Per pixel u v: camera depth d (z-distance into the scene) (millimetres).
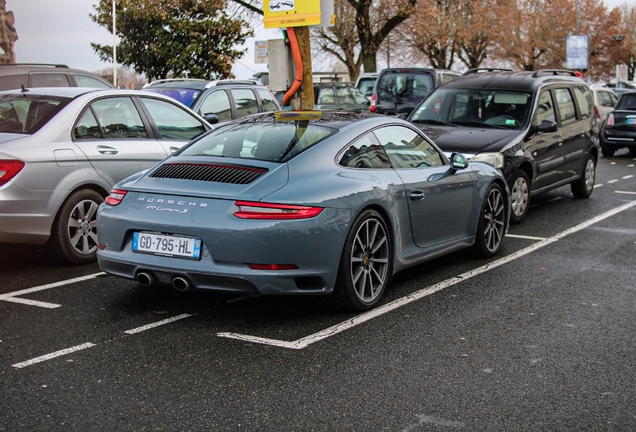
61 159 6688
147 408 3807
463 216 6859
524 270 6969
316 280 5109
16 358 4520
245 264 4863
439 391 4059
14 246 7715
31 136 6641
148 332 5047
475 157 8977
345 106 21859
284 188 5027
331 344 4828
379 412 3779
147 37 28828
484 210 7227
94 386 4086
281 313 5520
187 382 4160
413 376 4277
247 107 12281
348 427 3605
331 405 3863
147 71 29109
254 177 5113
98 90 7484
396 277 6703
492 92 10430
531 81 10602
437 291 6203
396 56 47812
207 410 3787
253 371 4336
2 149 6375
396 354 4648
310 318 5395
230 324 5242
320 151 5430
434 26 38812
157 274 5098
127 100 7660
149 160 7543
